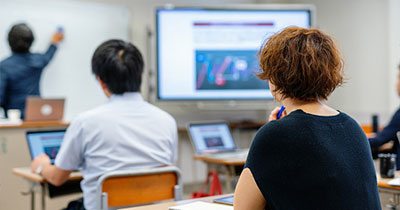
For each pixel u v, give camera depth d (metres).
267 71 1.13
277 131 1.03
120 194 1.82
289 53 1.09
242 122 5.48
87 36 5.05
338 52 1.13
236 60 5.20
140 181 1.86
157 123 2.02
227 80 5.20
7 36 4.57
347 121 1.12
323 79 1.08
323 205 1.00
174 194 1.95
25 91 4.47
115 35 5.21
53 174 1.96
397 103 4.71
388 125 3.08
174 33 5.09
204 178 5.59
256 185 1.04
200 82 5.16
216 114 5.70
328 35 1.14
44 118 3.89
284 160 1.01
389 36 4.78
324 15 5.53
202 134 3.50
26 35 4.41
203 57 5.15
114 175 1.78
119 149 1.89
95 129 1.88
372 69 4.97
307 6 5.15
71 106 4.97
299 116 1.06
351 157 1.05
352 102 5.21
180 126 5.51
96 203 1.81
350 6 5.18
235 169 3.27
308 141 1.02
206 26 5.13
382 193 2.01
